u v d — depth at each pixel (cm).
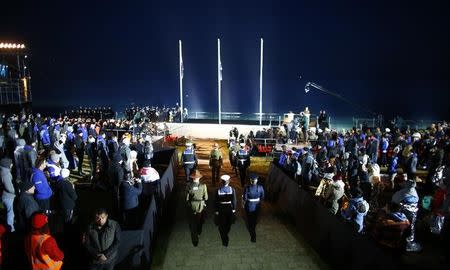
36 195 955
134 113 3247
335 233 941
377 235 905
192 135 3103
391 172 1723
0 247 746
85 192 1488
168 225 1246
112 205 1299
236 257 1023
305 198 1159
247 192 1112
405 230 898
